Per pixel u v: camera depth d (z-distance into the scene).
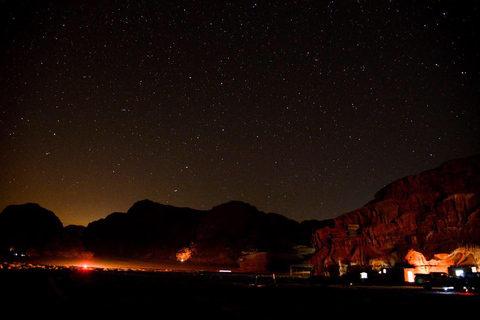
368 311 13.65
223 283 28.89
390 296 17.75
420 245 29.67
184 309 14.85
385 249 31.58
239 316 13.12
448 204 29.94
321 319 12.37
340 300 16.88
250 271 49.69
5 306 15.16
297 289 22.89
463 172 31.47
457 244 27.44
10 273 33.53
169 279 33.75
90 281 28.69
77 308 15.01
